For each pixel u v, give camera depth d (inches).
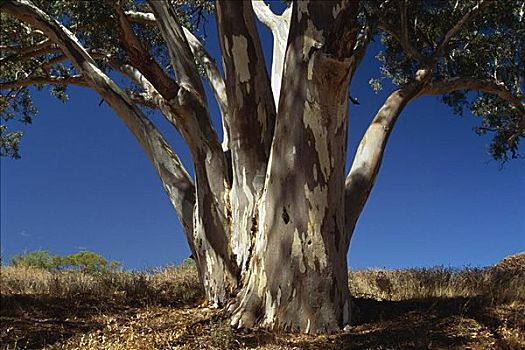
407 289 418.0
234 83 335.3
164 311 355.6
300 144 301.6
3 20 543.5
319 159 301.1
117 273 549.6
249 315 303.3
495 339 264.4
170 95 350.6
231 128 342.3
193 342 275.4
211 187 354.3
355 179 348.5
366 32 443.8
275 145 310.0
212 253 350.9
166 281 495.8
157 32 563.2
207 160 356.2
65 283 463.5
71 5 501.7
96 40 513.7
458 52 585.0
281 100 309.6
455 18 544.7
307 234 299.9
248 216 339.6
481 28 577.3
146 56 335.9
